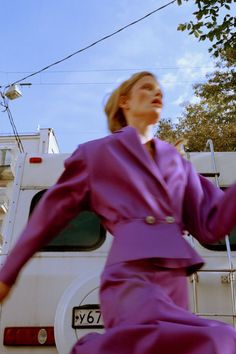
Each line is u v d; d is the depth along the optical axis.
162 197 1.67
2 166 37.75
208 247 4.59
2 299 1.55
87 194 1.69
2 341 4.15
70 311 3.89
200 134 18.33
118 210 1.61
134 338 1.35
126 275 1.50
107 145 1.72
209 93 18.53
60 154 5.20
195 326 1.33
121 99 1.98
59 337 3.84
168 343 1.31
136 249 1.53
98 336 1.42
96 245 4.64
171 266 1.53
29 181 5.06
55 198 1.66
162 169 1.76
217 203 1.68
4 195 36.75
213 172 4.99
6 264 1.57
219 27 9.13
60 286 4.39
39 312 4.26
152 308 1.40
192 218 1.75
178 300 1.53
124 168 1.67
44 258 4.52
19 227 4.83
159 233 1.58
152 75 1.99
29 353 4.11
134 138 1.75
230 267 4.26
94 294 3.94
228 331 1.32
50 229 1.62
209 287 4.19
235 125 18.30
